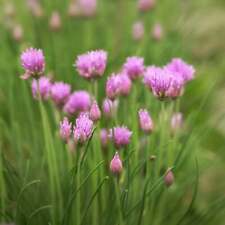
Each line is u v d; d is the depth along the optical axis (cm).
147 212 67
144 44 103
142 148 73
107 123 68
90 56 64
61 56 99
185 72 68
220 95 103
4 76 94
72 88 89
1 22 107
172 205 74
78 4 103
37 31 98
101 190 65
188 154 74
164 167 73
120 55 100
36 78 62
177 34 104
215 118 97
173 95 63
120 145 63
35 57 61
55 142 70
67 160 70
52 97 68
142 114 64
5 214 64
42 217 66
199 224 69
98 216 66
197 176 63
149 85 65
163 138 67
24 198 66
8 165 66
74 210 64
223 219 75
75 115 68
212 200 83
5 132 81
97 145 64
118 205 60
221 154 85
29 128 85
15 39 95
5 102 90
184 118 95
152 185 65
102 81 89
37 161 73
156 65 94
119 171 59
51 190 64
